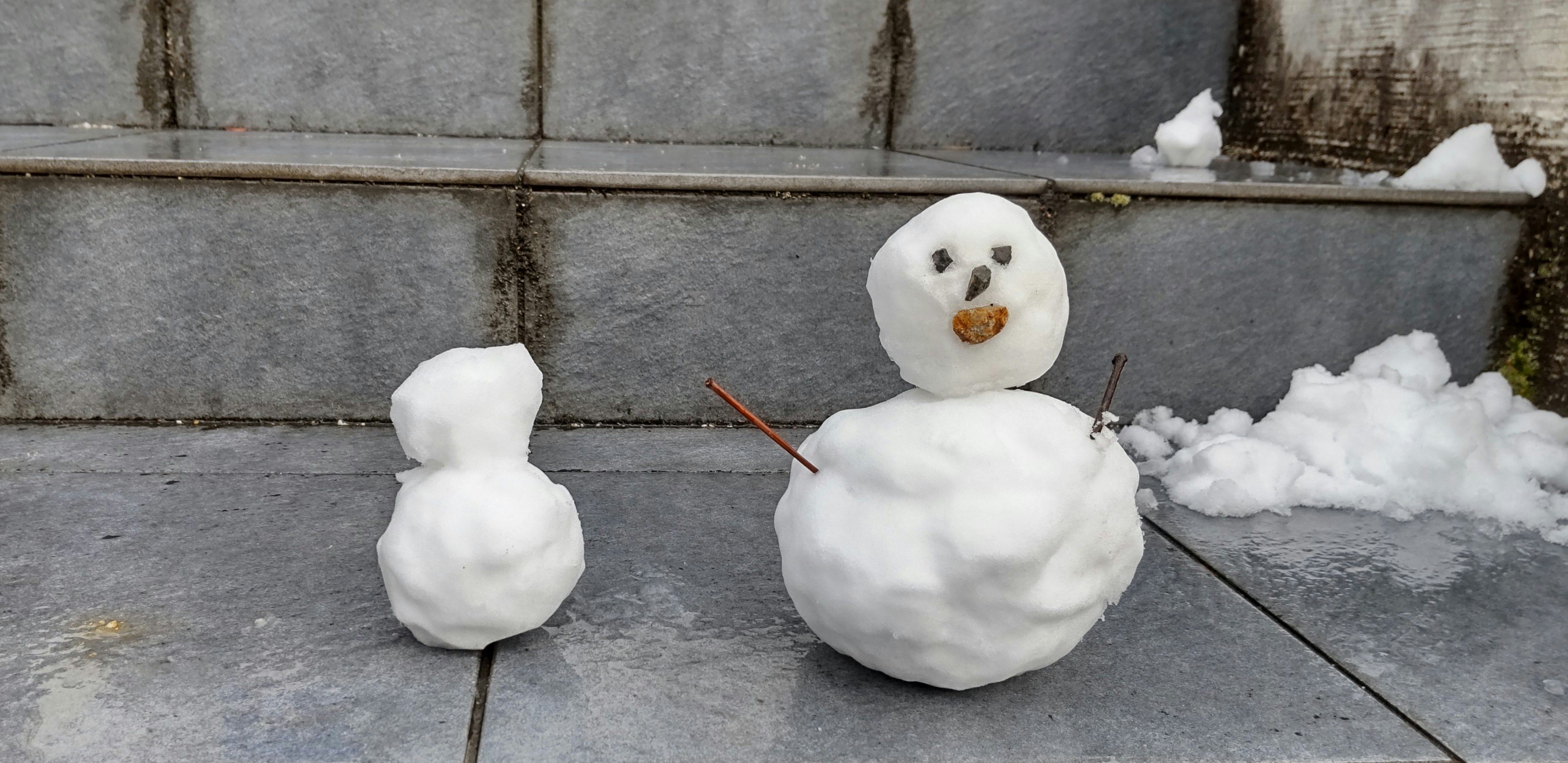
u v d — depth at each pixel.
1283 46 0.90
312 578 0.46
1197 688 0.41
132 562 0.47
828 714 0.38
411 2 0.86
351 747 0.35
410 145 0.79
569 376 0.66
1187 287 0.69
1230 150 0.96
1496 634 0.46
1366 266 0.70
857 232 0.66
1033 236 0.36
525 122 0.90
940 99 0.92
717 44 0.90
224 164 0.61
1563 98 0.68
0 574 0.45
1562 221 0.69
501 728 0.36
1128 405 0.70
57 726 0.35
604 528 0.52
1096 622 0.42
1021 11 0.91
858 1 0.90
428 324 0.65
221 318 0.63
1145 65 0.94
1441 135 0.76
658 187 0.64
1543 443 0.63
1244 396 0.71
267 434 0.64
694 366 0.67
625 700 0.38
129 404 0.64
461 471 0.39
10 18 0.83
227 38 0.85
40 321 0.62
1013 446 0.35
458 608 0.38
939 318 0.35
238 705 0.37
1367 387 0.64
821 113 0.92
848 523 0.36
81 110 0.85
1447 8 0.74
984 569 0.34
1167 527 0.56
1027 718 0.38
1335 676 0.42
